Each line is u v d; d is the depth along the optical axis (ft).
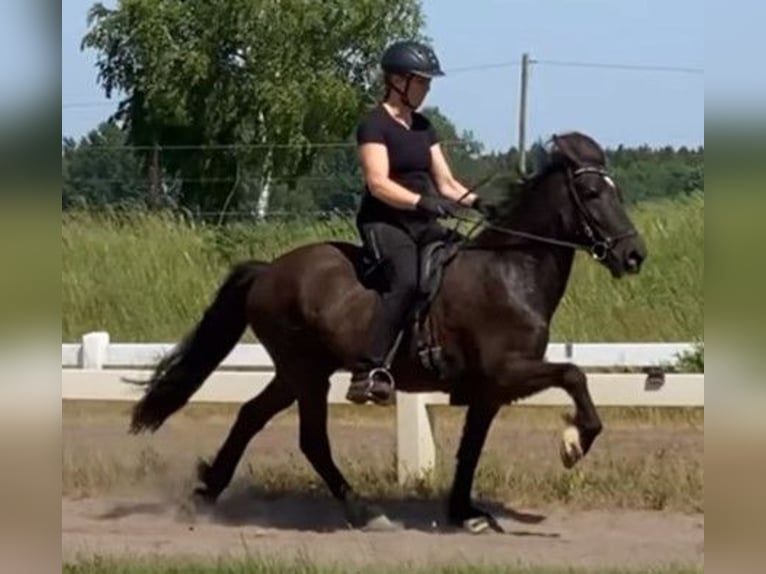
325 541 30.96
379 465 38.55
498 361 30.89
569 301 54.39
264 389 35.45
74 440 43.52
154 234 64.03
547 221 31.14
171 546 30.07
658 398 36.42
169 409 34.40
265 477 37.09
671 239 57.36
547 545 30.30
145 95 126.41
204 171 112.57
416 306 31.30
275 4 126.11
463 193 32.07
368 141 31.12
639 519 33.27
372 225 31.55
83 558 27.07
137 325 58.59
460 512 32.32
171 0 127.24
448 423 46.42
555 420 45.73
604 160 31.32
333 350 31.89
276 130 122.83
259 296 33.17
